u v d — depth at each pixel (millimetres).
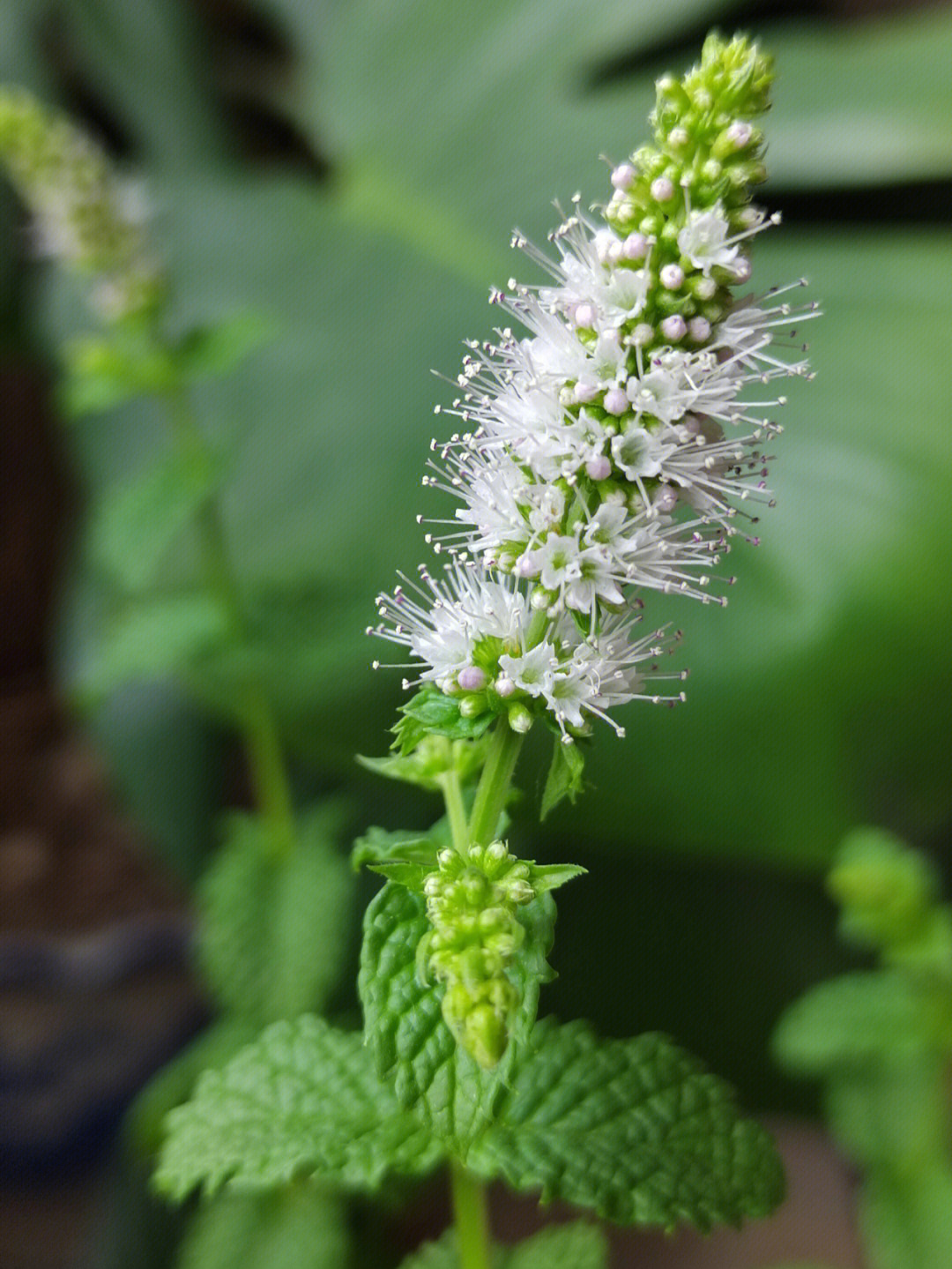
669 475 75
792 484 169
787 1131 228
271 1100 92
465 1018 70
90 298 219
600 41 219
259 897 165
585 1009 203
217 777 223
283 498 191
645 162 75
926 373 177
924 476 168
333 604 175
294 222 214
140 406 207
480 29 227
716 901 202
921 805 167
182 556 191
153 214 199
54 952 229
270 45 276
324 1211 159
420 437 188
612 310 74
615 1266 214
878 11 274
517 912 76
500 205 211
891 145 191
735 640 164
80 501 279
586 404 75
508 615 79
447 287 202
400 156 222
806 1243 211
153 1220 196
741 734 163
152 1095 170
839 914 202
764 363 169
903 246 192
